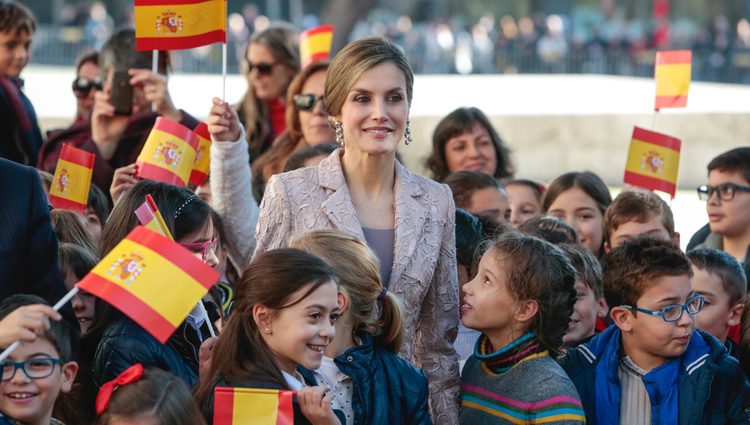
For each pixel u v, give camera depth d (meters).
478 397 4.77
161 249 3.84
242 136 5.90
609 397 4.94
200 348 4.52
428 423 4.55
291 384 4.25
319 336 4.19
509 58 38.59
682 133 17.56
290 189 4.74
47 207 4.28
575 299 4.82
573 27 55.56
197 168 6.45
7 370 3.78
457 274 5.07
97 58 8.96
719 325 5.66
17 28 7.99
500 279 4.73
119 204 4.84
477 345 4.88
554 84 25.50
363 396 4.41
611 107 19.48
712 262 5.68
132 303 3.75
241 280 4.26
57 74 28.55
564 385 4.59
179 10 5.87
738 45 43.72
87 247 5.44
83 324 4.98
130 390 3.92
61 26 46.31
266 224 4.74
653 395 4.90
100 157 7.20
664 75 7.72
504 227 5.98
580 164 18.11
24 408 3.81
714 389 4.92
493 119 18.11
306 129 7.77
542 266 4.71
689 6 54.59
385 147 4.65
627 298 4.96
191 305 3.79
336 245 4.50
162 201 4.82
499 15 59.53
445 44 42.16
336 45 32.88
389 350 4.58
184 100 19.84
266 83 8.99
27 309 3.70
